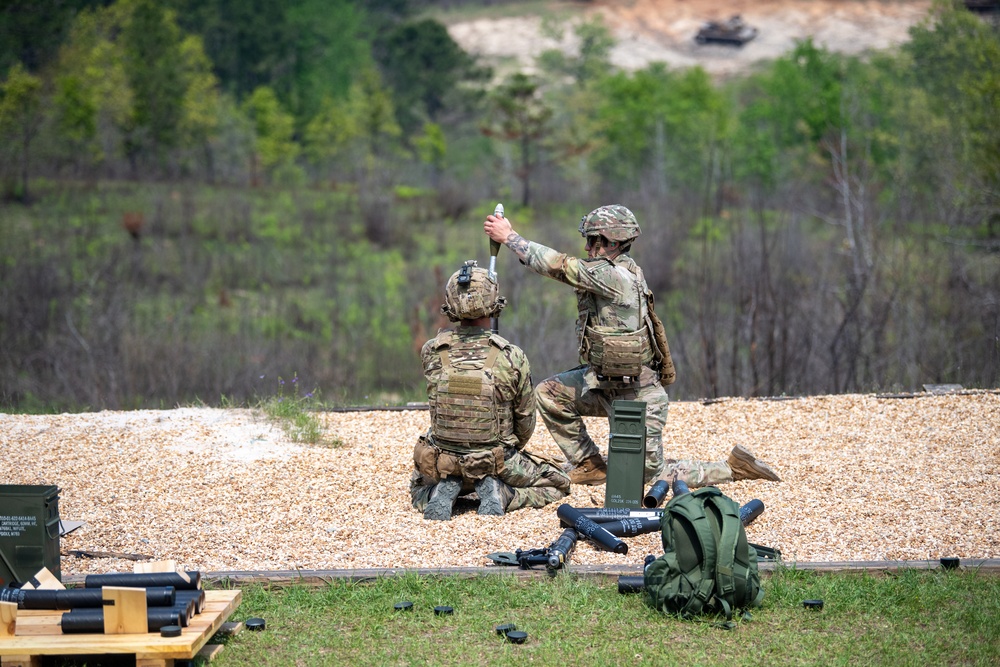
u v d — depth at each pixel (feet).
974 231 226.58
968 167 225.97
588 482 63.77
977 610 44.98
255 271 306.76
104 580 42.19
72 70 467.52
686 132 515.09
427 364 58.85
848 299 162.50
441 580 48.67
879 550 52.34
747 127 526.57
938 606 45.78
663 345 61.16
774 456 69.77
